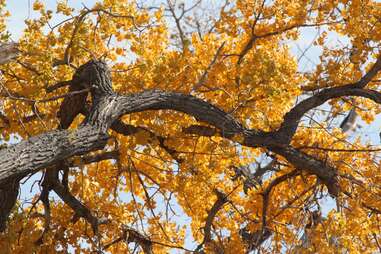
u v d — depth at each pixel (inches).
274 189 507.2
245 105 450.0
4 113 461.4
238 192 521.0
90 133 391.9
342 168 482.0
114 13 449.1
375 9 461.7
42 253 482.9
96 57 450.0
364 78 457.4
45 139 374.6
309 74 474.6
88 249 503.2
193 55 469.1
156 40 466.6
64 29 439.2
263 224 482.6
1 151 362.0
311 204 452.4
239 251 498.3
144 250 508.1
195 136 459.2
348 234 429.4
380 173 480.4
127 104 417.4
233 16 486.6
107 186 512.7
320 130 491.8
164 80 454.9
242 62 465.1
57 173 470.6
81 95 442.3
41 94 438.6
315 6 476.7
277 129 459.2
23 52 409.4
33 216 506.9
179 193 487.8
